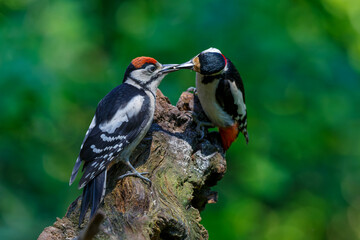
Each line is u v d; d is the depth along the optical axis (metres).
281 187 13.28
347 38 15.03
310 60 12.88
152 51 13.10
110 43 16.70
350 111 13.23
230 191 13.61
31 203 13.25
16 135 12.90
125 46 14.30
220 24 12.63
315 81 12.80
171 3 13.86
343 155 14.36
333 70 13.08
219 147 7.84
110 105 6.60
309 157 13.68
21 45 13.16
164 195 6.10
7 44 12.89
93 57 16.55
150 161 6.49
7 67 12.23
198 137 7.22
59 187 13.82
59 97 12.97
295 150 13.28
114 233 5.36
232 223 13.25
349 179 15.37
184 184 6.53
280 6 13.66
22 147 13.20
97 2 16.84
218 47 12.60
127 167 6.39
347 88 13.09
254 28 12.71
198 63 7.29
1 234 12.31
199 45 12.68
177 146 6.76
